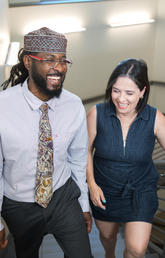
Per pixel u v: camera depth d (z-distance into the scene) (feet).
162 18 27.43
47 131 5.21
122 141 6.61
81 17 20.13
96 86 23.32
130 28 24.94
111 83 6.05
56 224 5.97
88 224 6.64
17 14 16.08
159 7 27.35
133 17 24.86
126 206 6.88
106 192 7.05
